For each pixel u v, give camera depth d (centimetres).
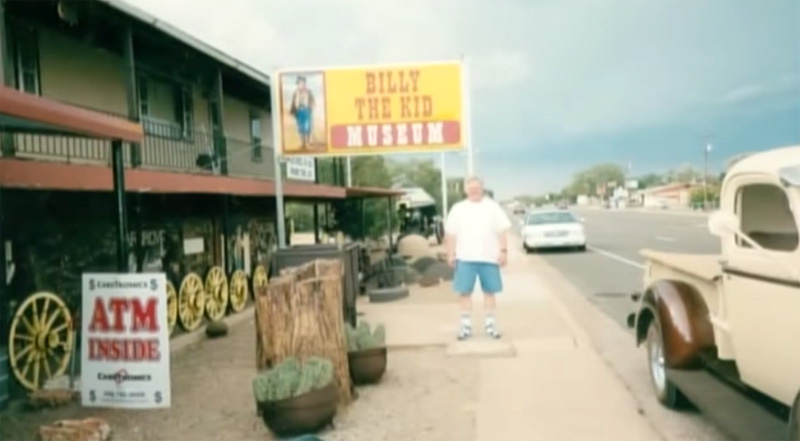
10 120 584
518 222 6444
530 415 601
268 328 645
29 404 693
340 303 660
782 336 410
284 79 1246
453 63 1227
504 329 997
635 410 603
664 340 547
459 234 905
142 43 1295
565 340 902
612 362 794
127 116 1193
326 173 2464
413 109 1230
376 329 738
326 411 568
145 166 1231
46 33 1154
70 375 761
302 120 1243
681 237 3083
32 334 757
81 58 1252
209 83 1728
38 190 877
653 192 11425
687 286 561
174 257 1334
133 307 654
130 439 588
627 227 4128
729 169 501
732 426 437
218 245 1542
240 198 1700
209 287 1230
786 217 470
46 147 1023
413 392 692
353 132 1241
